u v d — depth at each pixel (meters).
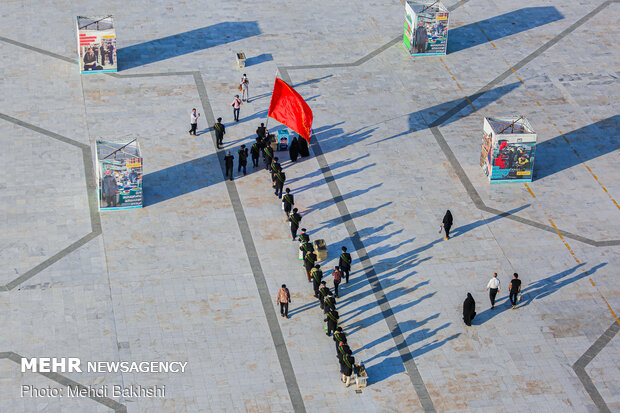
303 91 64.25
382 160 58.03
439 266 50.03
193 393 41.97
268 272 49.00
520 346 45.38
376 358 44.38
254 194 54.66
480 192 55.78
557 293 48.59
